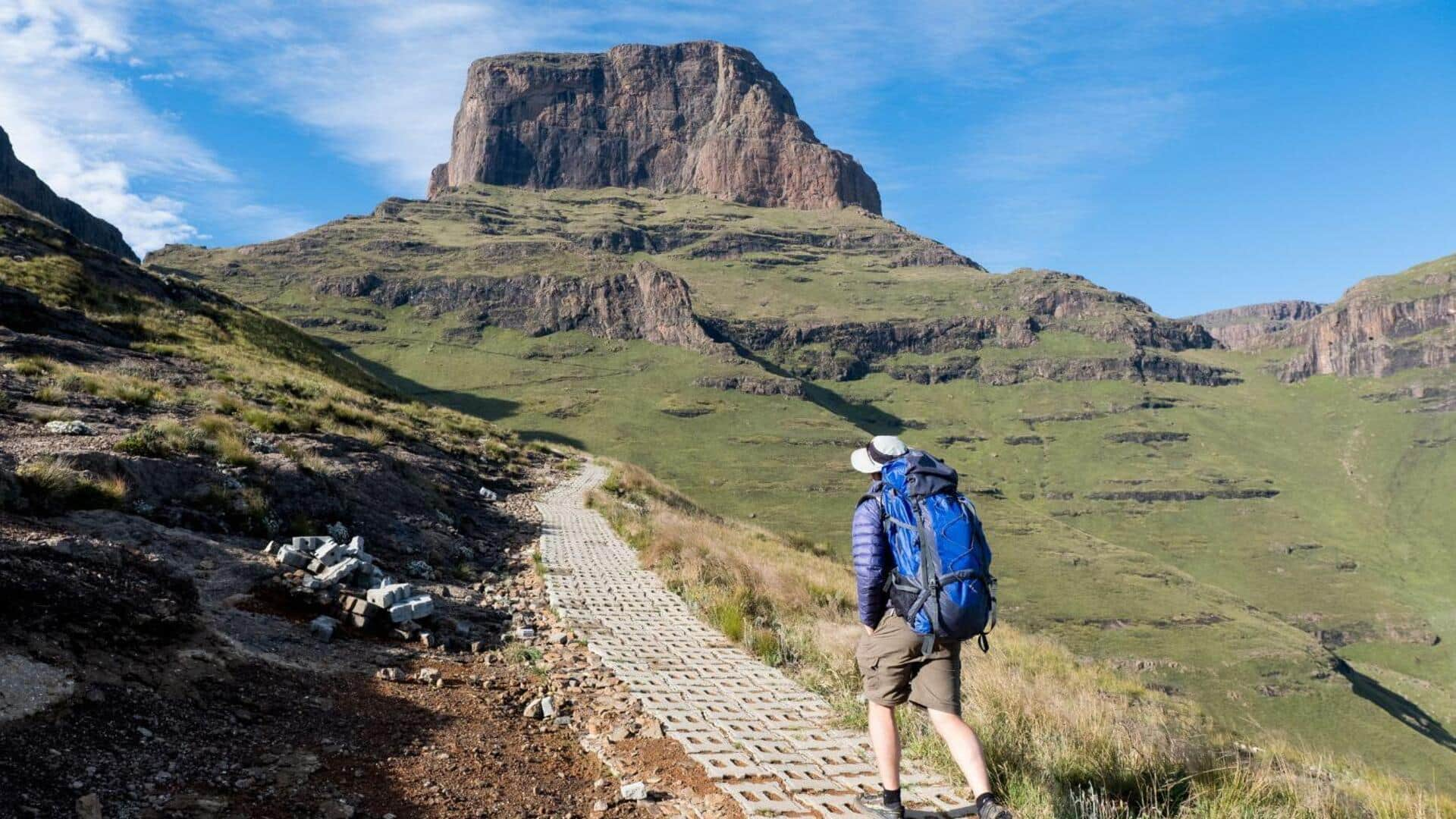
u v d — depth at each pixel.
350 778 4.61
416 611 8.65
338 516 12.62
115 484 9.66
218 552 8.95
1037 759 5.43
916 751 5.80
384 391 47.41
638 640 9.46
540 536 17.53
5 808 3.32
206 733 4.73
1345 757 8.17
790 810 4.78
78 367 21.06
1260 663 150.00
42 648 4.79
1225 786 5.18
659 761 5.60
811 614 12.24
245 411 17.77
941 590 3.81
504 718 6.28
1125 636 159.88
